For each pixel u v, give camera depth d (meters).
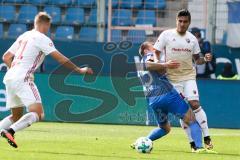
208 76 62.34
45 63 61.34
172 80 37.91
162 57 38.25
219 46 62.41
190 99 38.09
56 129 52.94
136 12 70.19
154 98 36.72
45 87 61.53
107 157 31.98
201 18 67.62
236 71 62.50
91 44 61.19
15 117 35.53
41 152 33.84
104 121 61.19
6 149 35.03
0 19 73.69
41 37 33.91
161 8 70.12
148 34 67.31
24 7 74.25
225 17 64.88
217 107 61.03
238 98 60.91
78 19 73.38
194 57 38.59
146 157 32.53
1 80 61.47
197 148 36.47
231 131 57.53
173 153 35.44
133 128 56.50
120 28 65.94
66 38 70.56
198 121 38.25
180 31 37.44
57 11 73.81
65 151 34.81
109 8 65.50
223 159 32.72
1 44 61.56
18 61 34.03
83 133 49.59
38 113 33.78
